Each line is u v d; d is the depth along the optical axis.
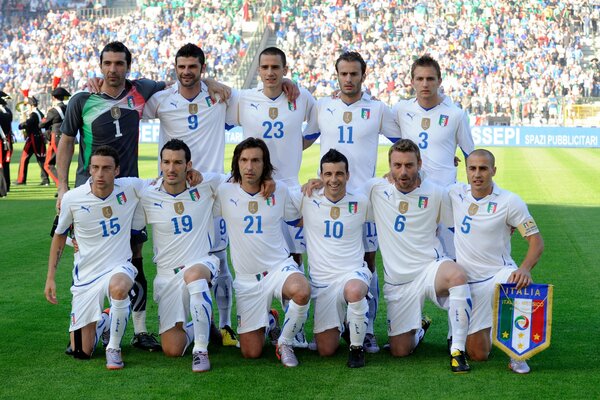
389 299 6.20
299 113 7.12
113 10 45.12
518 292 5.69
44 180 18.62
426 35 40.47
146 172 20.59
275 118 7.05
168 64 40.72
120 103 6.64
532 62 38.94
